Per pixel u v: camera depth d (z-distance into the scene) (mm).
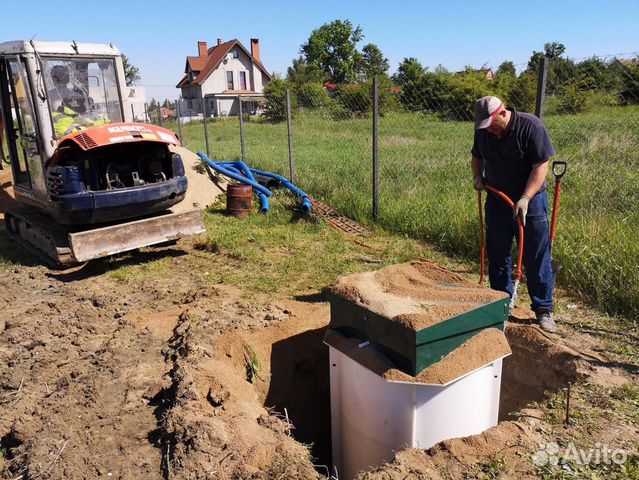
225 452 2838
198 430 2961
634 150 8359
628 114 5703
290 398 4363
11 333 4488
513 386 4035
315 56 61375
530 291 4461
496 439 2902
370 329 3211
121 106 7191
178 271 6367
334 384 3539
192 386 3459
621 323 4520
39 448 3002
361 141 15852
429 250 6723
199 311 4809
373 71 61969
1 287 5941
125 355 4148
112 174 6223
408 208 7574
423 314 2957
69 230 6547
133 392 3607
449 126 14852
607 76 5629
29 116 6527
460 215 6777
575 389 3412
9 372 3891
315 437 4488
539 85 5391
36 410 3412
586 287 5043
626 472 2625
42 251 6980
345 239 7312
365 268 6219
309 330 4613
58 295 5723
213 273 6250
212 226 8156
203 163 10422
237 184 9453
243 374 4133
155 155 6551
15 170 7391
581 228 5590
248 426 3086
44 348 4258
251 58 48906
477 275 5812
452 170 9914
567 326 4477
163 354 4160
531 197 4043
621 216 5930
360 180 9625
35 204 6992
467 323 3092
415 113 11367
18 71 6348
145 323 4797
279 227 8039
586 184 7148
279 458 2814
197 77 49562
